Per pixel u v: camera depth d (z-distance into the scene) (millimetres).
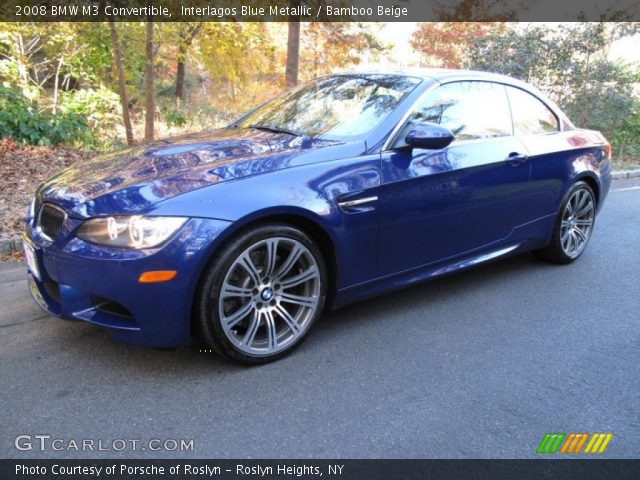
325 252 3064
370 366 2908
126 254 2463
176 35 10297
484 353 3094
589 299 3955
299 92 4145
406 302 3793
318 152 3068
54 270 2656
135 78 13555
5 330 3209
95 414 2416
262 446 2238
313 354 3020
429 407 2547
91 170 3059
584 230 4812
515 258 4902
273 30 12414
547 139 4332
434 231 3488
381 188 3137
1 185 6488
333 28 11781
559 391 2723
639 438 2375
